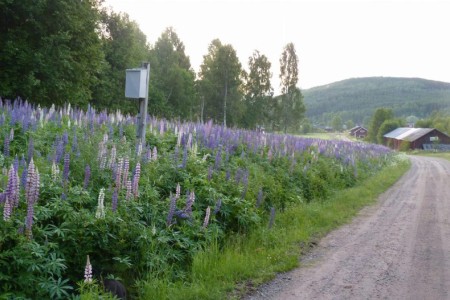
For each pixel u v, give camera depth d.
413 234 9.71
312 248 8.26
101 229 5.66
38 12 19.16
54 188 6.02
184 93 55.91
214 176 9.45
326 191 14.27
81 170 7.09
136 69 9.39
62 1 19.88
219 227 7.89
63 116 12.37
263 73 62.25
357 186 17.62
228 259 6.59
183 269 6.44
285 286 6.19
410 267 7.25
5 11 18.75
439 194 17.22
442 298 5.92
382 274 6.86
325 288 6.17
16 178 4.96
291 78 65.62
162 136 12.20
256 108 61.19
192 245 6.79
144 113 9.54
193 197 7.18
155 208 6.94
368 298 5.84
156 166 8.55
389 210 12.84
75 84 22.28
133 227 6.16
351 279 6.58
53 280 4.84
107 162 7.51
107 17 40.38
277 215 9.86
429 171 30.72
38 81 18.61
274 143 16.50
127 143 9.38
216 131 14.65
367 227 10.31
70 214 5.63
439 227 10.56
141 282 5.66
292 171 13.74
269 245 8.04
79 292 5.17
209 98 57.12
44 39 19.59
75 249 5.53
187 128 13.66
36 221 5.39
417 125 114.19
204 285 5.81
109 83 35.50
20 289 4.67
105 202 6.36
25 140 8.98
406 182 21.80
